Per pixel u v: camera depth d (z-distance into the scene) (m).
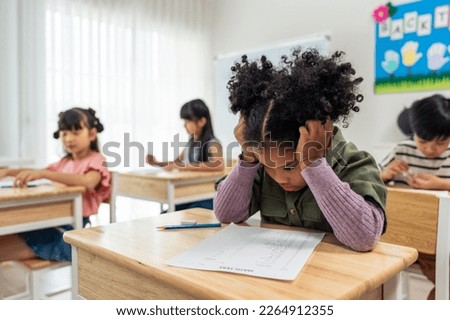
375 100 2.61
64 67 2.73
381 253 0.64
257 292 0.49
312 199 0.81
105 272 0.70
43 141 2.64
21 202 1.35
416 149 2.40
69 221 1.51
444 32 2.29
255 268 0.56
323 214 0.74
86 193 1.71
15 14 2.53
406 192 1.04
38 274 1.49
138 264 0.60
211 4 3.74
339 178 0.74
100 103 2.93
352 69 0.77
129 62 3.12
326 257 0.62
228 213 0.87
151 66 3.29
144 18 3.23
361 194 0.71
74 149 1.81
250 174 0.84
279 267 0.57
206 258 0.61
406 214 1.04
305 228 0.82
